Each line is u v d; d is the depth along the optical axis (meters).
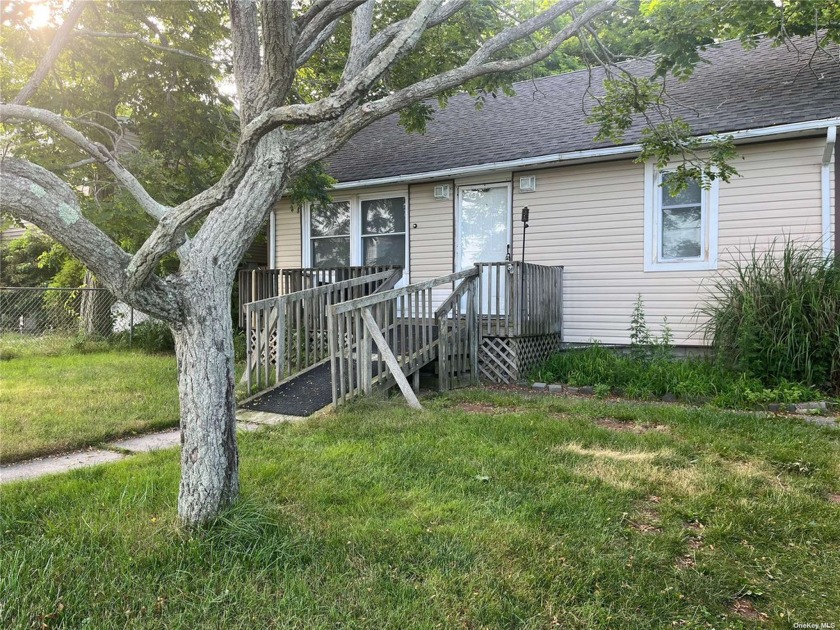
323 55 7.85
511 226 9.23
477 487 3.62
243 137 2.62
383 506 3.35
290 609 2.34
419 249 10.17
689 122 7.72
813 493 3.56
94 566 2.62
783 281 6.51
